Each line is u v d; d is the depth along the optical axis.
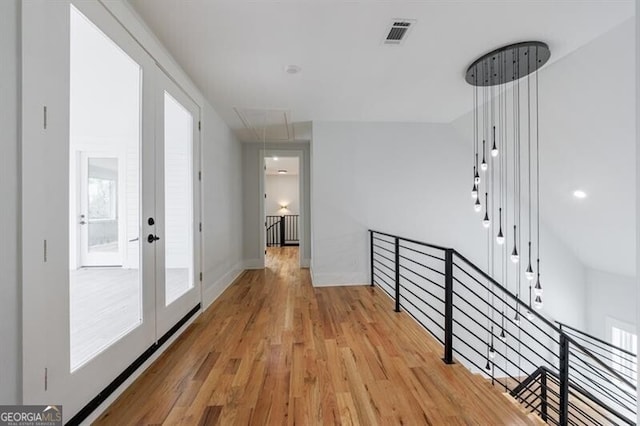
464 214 4.49
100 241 2.64
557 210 4.34
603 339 4.64
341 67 2.64
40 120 1.19
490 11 1.90
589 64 2.40
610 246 4.20
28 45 1.13
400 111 3.87
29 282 1.13
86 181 2.67
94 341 1.66
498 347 4.70
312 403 1.59
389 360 2.07
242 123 4.32
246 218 5.59
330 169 4.27
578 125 3.00
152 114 2.12
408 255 4.39
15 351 1.08
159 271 2.18
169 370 1.94
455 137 4.43
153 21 1.99
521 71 2.65
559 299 4.84
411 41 2.24
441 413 1.52
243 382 1.79
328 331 2.59
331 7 1.86
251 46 2.29
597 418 3.89
